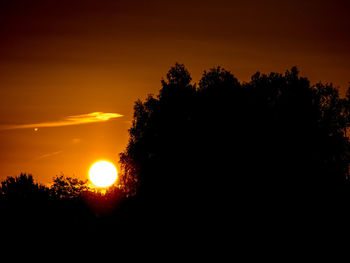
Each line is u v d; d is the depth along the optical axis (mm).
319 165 79875
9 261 67188
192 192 74312
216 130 79438
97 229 77000
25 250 71062
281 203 73312
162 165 78875
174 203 74438
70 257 68188
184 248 68438
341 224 70312
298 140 80750
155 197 76438
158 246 69688
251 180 74625
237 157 76688
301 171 77375
